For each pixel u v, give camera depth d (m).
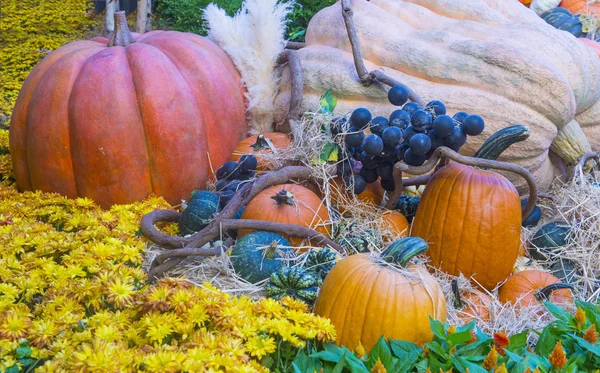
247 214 3.01
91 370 2.33
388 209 3.15
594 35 4.39
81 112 3.13
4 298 2.58
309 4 5.30
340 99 3.40
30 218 3.02
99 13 6.62
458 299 2.86
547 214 3.35
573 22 4.41
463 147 3.29
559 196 3.34
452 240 2.96
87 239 2.87
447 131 2.92
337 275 2.69
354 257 2.71
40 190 3.21
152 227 2.93
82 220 2.96
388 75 3.37
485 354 2.61
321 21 3.59
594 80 3.44
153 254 2.98
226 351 2.42
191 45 3.35
